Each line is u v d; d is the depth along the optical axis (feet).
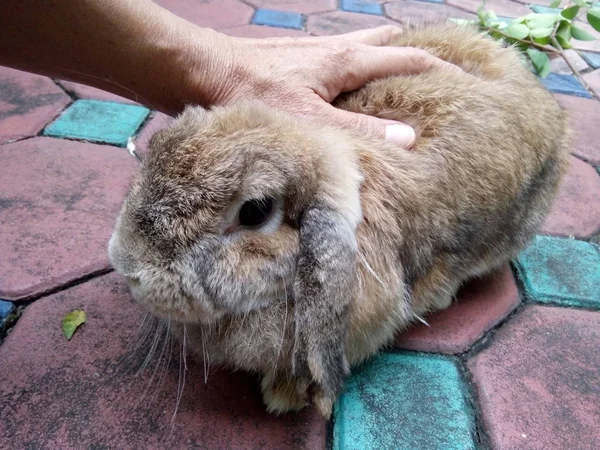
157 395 0.84
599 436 0.83
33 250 1.05
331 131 0.80
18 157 1.29
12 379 0.83
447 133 0.89
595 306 1.07
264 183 0.67
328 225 0.71
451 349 0.96
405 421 0.83
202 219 0.66
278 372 0.82
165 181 0.67
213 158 0.66
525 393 0.88
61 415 0.79
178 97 0.91
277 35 1.97
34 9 0.77
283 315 0.76
